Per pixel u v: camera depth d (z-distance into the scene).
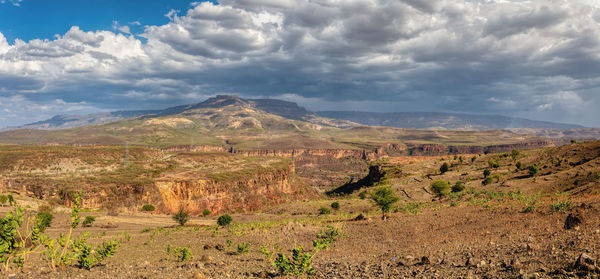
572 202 25.22
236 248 27.09
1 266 10.57
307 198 179.12
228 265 16.36
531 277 8.20
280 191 164.38
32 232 10.80
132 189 104.81
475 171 103.94
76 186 95.06
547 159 89.19
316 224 41.28
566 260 9.27
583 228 14.62
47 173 108.44
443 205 49.34
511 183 64.56
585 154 76.12
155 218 69.44
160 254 24.20
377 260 15.89
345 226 36.28
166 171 134.88
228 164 171.62
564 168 70.31
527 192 53.16
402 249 19.81
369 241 26.17
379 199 42.22
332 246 24.88
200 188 120.62
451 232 24.30
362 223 38.22
